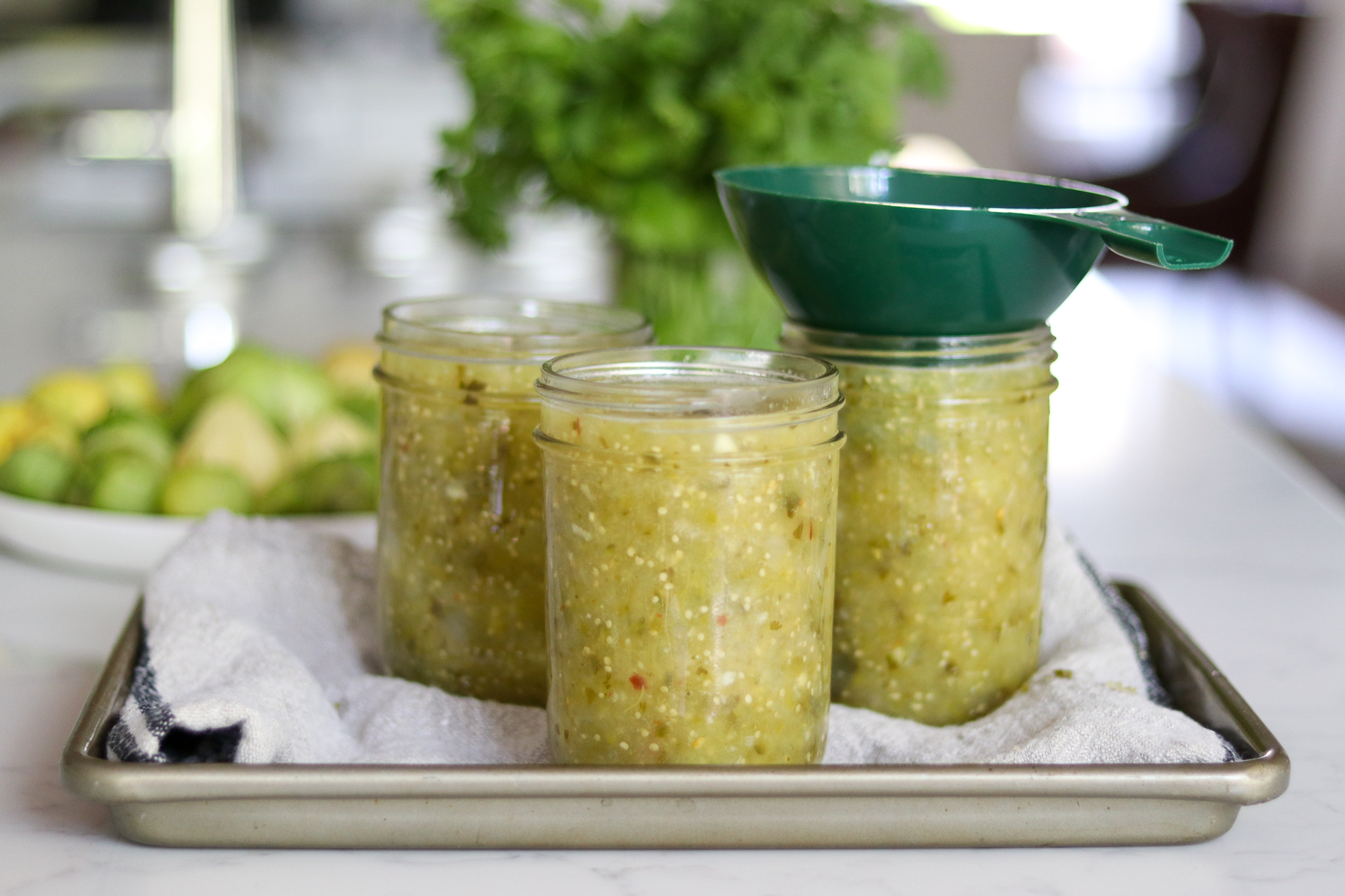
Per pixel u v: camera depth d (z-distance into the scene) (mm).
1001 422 593
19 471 884
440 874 505
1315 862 527
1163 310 4238
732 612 514
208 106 1890
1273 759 507
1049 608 685
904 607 599
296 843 511
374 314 1646
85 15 2242
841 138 1007
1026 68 4691
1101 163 4789
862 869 513
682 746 521
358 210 2117
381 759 552
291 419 978
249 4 2383
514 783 490
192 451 899
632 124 979
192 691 562
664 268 1029
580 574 521
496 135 1105
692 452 500
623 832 507
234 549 706
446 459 614
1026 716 575
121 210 2064
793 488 518
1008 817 513
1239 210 3793
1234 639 795
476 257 1903
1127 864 520
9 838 529
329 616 707
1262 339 3805
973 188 645
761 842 512
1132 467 1165
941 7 4582
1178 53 5371
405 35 2529
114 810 509
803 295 583
